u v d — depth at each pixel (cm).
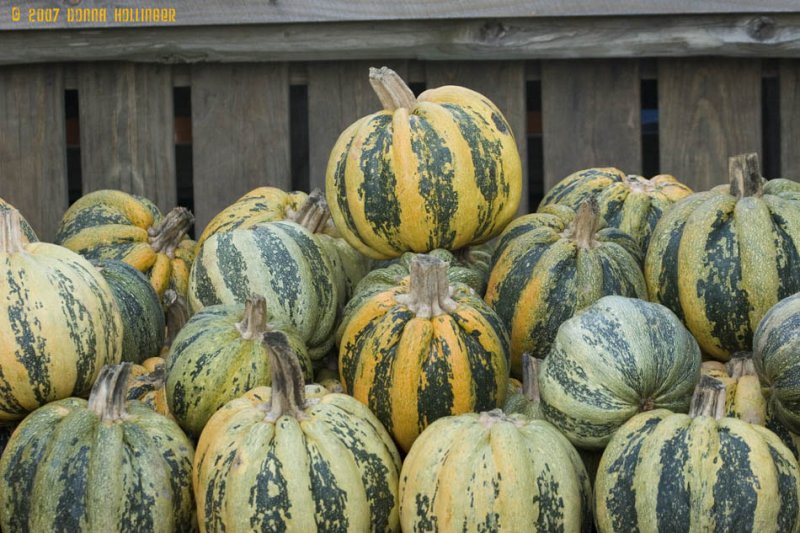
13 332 366
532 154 639
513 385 423
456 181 430
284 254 436
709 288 402
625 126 577
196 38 572
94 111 586
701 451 328
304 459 338
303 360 407
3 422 389
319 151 586
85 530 343
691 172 578
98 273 398
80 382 381
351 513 339
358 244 456
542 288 420
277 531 333
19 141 588
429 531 336
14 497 350
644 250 471
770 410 378
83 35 572
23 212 590
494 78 579
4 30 569
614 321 367
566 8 560
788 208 407
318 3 566
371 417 365
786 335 358
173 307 474
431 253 440
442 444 341
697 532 322
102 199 536
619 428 352
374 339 382
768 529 322
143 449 354
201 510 345
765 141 613
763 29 559
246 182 588
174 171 589
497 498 327
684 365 365
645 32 561
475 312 386
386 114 447
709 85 574
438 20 565
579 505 340
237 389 386
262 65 583
